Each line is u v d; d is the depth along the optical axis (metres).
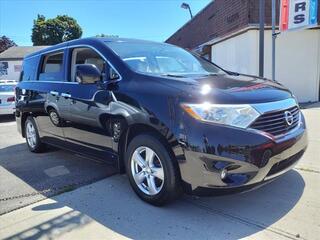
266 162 3.47
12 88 12.73
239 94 3.59
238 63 13.66
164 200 3.87
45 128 6.05
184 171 3.57
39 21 56.84
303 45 12.73
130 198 4.30
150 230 3.53
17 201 4.39
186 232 3.46
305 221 3.53
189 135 3.46
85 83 4.48
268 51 12.58
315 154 5.64
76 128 5.06
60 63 5.55
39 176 5.32
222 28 14.44
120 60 4.43
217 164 3.38
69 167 5.70
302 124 4.14
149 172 4.00
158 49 5.04
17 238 3.50
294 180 4.56
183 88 3.71
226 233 3.40
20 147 7.38
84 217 3.87
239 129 3.40
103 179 5.03
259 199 4.06
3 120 12.37
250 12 12.05
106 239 3.41
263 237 3.29
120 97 4.15
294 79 12.89
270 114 3.59
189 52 5.52
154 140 3.81
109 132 4.41
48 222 3.80
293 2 10.56
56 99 5.41
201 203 4.05
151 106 3.77
